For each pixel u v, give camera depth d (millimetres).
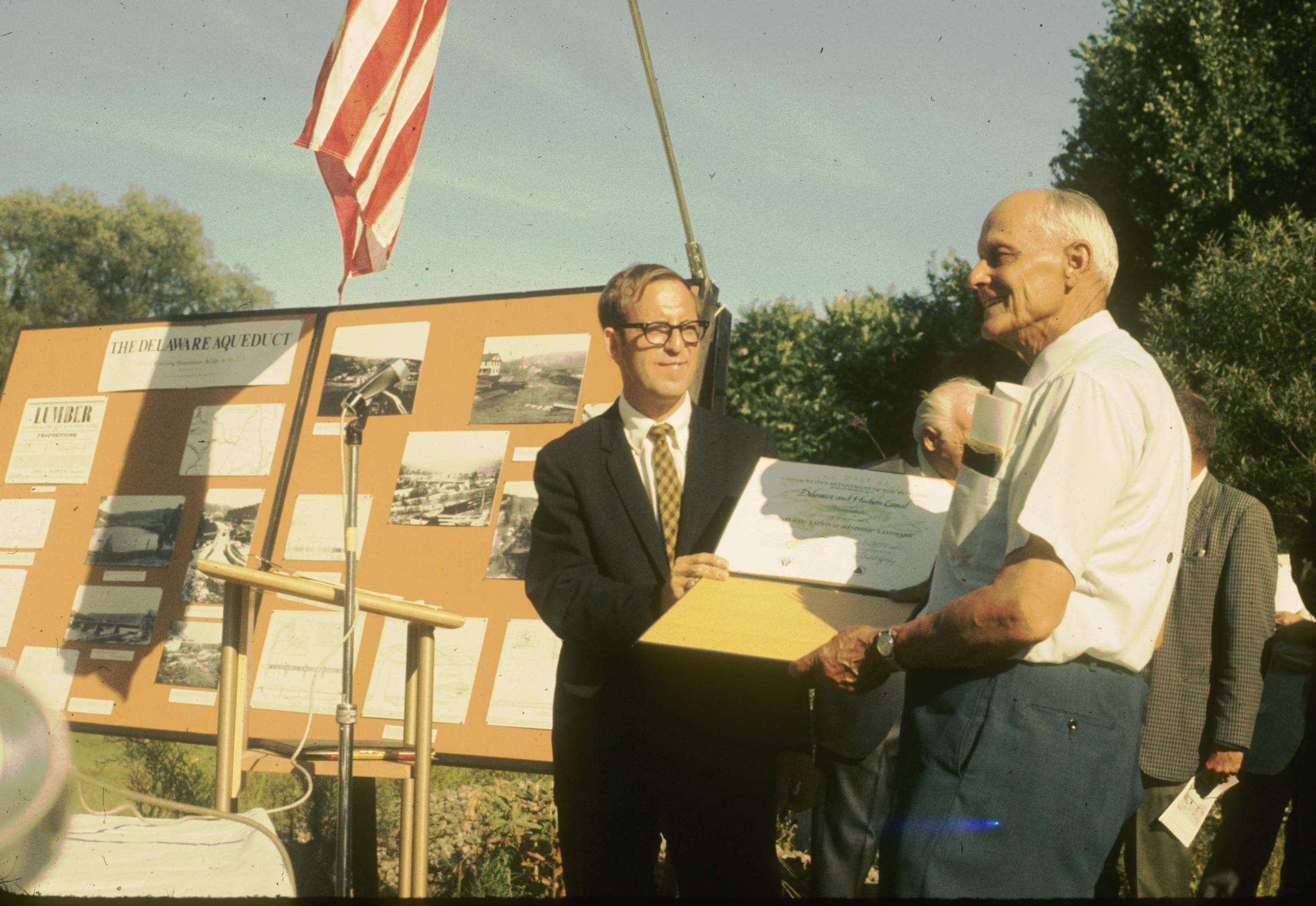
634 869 2629
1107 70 17922
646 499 2758
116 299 31562
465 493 4621
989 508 2027
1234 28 16141
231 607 3414
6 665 1520
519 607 4406
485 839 4590
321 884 4047
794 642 2137
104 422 5477
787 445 22078
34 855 1582
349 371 5027
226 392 5273
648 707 2623
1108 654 1945
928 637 1947
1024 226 2139
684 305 2797
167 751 5180
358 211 4762
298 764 3488
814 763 3262
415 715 3520
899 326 22312
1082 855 1932
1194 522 3455
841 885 3475
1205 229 16297
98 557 5234
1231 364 11125
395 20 4789
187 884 1694
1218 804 5004
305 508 4898
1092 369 1973
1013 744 1925
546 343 4711
